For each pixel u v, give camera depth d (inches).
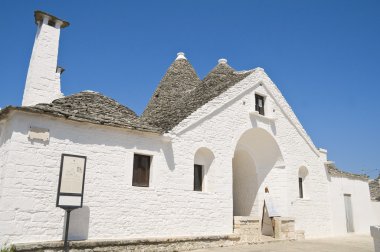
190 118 450.3
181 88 669.3
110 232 352.5
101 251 335.0
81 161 316.5
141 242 366.3
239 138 514.0
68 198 301.7
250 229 489.1
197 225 430.6
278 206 575.8
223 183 474.0
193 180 444.5
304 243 516.1
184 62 737.0
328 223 650.2
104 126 365.7
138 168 395.2
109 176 362.9
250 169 613.0
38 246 296.7
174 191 414.9
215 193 461.1
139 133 394.0
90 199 345.7
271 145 585.9
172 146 424.2
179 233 409.1
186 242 409.1
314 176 644.1
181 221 414.3
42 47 418.0
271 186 589.9
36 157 317.7
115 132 376.8
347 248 470.6
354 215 724.7
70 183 305.3
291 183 589.9
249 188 610.5
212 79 599.8
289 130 613.0
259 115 550.0
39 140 322.3
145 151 397.4
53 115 328.8
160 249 382.3
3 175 303.0
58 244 307.4
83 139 351.9
